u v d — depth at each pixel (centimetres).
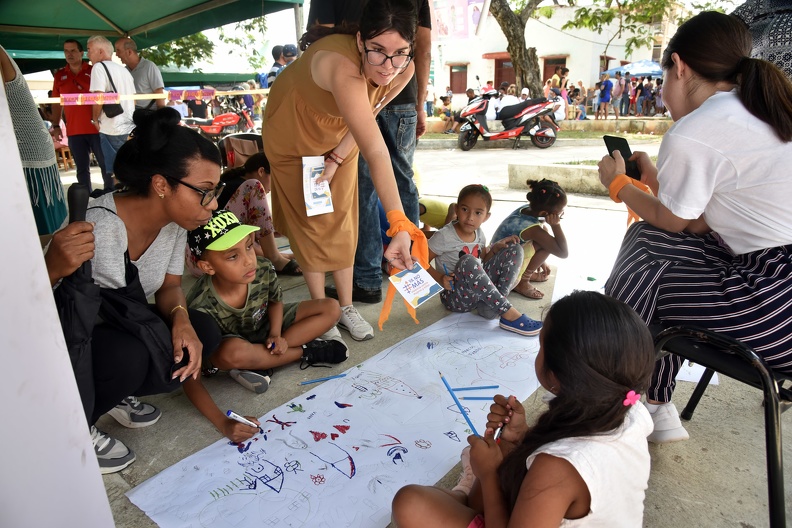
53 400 95
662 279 167
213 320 200
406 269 181
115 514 159
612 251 387
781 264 152
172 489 168
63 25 609
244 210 343
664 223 168
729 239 164
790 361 148
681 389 224
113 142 527
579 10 1441
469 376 230
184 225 172
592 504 109
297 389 223
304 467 177
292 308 245
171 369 174
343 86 197
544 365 118
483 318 286
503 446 144
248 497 165
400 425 198
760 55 218
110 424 201
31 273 89
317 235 253
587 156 961
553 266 360
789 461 182
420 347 255
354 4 279
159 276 190
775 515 135
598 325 109
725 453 187
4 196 84
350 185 255
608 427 112
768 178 148
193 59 1299
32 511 93
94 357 164
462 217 286
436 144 1227
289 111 227
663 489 171
